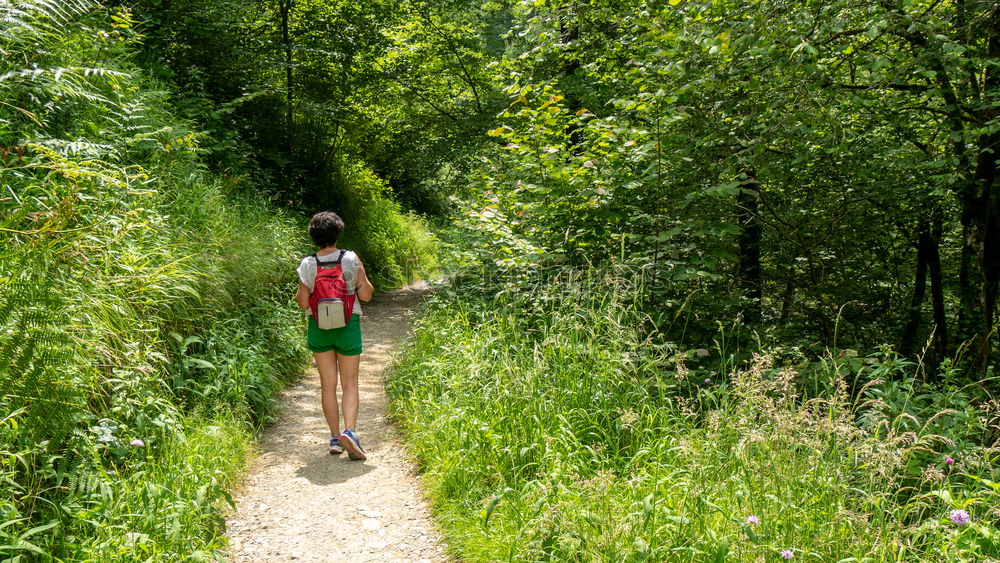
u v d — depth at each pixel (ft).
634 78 23.84
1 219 10.98
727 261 24.57
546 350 14.40
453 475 12.75
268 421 17.61
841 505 9.01
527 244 20.38
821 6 18.57
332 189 49.67
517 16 40.93
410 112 59.57
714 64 20.10
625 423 12.52
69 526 8.90
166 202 19.63
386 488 13.75
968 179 22.53
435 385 17.62
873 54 19.11
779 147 22.62
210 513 10.50
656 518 9.46
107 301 11.67
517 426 12.94
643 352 14.78
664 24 23.07
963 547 8.37
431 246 62.18
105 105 20.02
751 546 8.63
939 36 18.16
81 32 21.02
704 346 19.19
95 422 10.93
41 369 8.92
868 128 24.17
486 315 20.57
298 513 12.53
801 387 15.52
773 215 24.43
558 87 35.81
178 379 14.51
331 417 15.61
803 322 26.43
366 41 49.42
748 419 10.60
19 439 8.82
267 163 44.37
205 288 17.48
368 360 26.21
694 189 21.20
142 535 8.57
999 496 9.75
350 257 15.57
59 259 10.28
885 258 32.12
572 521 9.41
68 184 13.26
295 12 49.49
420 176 61.72
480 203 26.55
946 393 13.73
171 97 29.96
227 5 37.24
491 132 21.90
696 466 10.10
